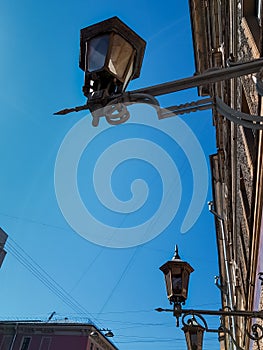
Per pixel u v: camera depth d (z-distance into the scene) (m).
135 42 2.17
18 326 27.73
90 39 2.19
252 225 4.52
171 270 4.43
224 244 11.95
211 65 9.70
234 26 5.42
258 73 1.95
